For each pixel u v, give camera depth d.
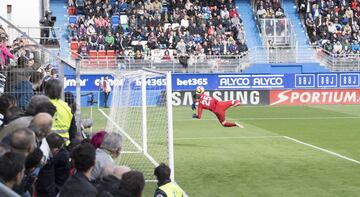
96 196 6.43
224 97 41.41
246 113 35.34
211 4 49.66
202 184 15.05
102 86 39.88
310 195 13.88
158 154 19.25
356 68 44.41
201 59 42.81
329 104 41.53
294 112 35.75
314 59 45.44
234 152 20.39
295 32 49.53
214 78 41.72
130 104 26.14
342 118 32.06
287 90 41.66
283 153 20.17
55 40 33.69
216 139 23.80
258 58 44.94
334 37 46.56
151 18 46.75
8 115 9.00
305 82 42.22
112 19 47.25
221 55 43.44
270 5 49.22
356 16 48.75
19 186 5.80
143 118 19.34
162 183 8.98
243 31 47.09
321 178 15.88
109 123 24.27
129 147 20.25
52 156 8.00
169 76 14.31
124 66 41.78
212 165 17.81
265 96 41.56
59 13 48.44
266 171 16.88
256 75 41.91
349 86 42.34
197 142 22.91
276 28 47.06
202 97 21.33
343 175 16.30
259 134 25.44
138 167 16.67
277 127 28.02
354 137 24.27
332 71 44.25
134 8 47.62
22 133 6.48
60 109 10.48
